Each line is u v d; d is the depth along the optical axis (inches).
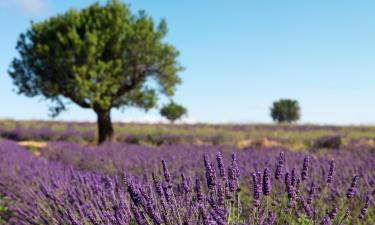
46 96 905.5
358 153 490.9
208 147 621.6
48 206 218.7
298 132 1101.7
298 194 160.7
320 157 391.2
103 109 933.8
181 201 169.3
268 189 138.1
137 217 141.9
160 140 960.3
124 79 924.6
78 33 909.8
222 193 141.0
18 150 591.8
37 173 336.8
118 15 922.7
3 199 302.4
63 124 1584.6
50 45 879.1
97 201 203.3
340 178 261.7
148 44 912.9
